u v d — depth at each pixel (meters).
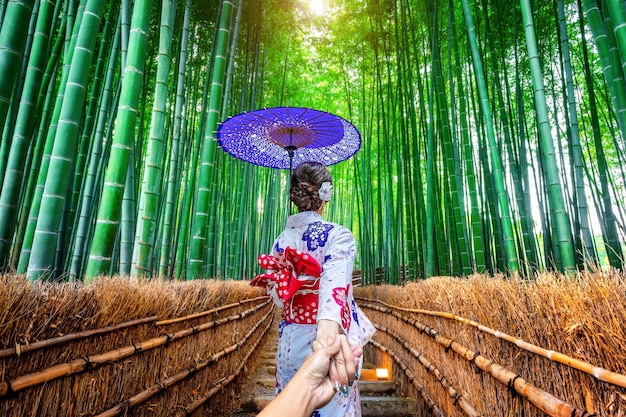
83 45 1.89
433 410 2.31
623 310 0.91
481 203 5.36
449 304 2.15
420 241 5.10
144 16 2.09
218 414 2.72
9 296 1.02
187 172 5.36
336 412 1.08
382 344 4.05
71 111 1.83
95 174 2.94
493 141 3.14
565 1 5.48
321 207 1.32
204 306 2.43
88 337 1.33
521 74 6.23
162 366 1.89
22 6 1.61
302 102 9.05
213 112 3.30
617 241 4.00
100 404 1.40
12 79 1.58
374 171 9.97
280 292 1.18
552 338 1.17
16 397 1.05
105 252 1.85
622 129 2.52
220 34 3.41
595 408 1.00
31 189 3.04
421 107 5.81
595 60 6.28
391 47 6.70
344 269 1.11
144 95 4.98
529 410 1.31
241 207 6.45
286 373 1.22
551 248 4.44
